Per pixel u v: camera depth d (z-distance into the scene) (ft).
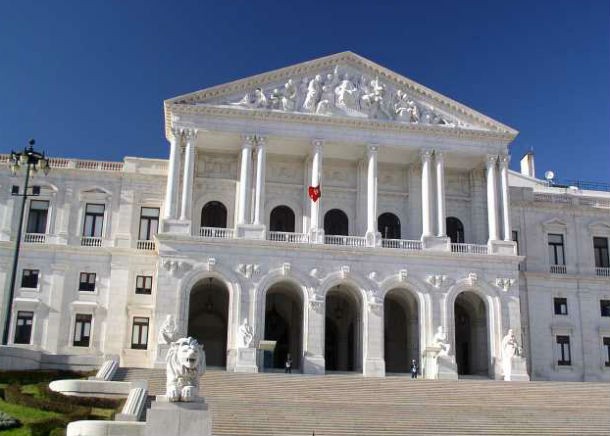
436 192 226.58
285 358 236.63
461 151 229.86
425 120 229.86
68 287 223.51
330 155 233.96
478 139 231.09
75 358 156.66
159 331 199.31
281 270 208.54
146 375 155.53
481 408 149.59
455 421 136.87
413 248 221.05
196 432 79.00
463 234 241.14
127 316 222.07
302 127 222.28
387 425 130.82
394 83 231.91
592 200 258.98
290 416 131.03
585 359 242.17
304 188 233.76
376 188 222.28
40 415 112.06
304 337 205.46
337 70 229.86
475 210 239.71
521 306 242.37
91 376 148.97
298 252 211.00
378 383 170.81
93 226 230.48
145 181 233.55
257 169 217.56
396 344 239.50
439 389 170.91
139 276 226.17
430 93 231.71
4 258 223.71
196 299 235.61
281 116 220.43
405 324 240.12
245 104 220.43
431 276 215.92
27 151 159.02
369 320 209.56
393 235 237.45
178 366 81.35
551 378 237.86
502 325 216.95
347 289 220.02
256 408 135.03
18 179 230.48
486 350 220.64
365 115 225.97
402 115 228.22
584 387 180.86
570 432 136.56
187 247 206.18
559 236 253.85
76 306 221.66
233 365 200.34
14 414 111.14
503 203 228.43
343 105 225.56
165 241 205.46
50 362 154.51
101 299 223.51
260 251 209.36
